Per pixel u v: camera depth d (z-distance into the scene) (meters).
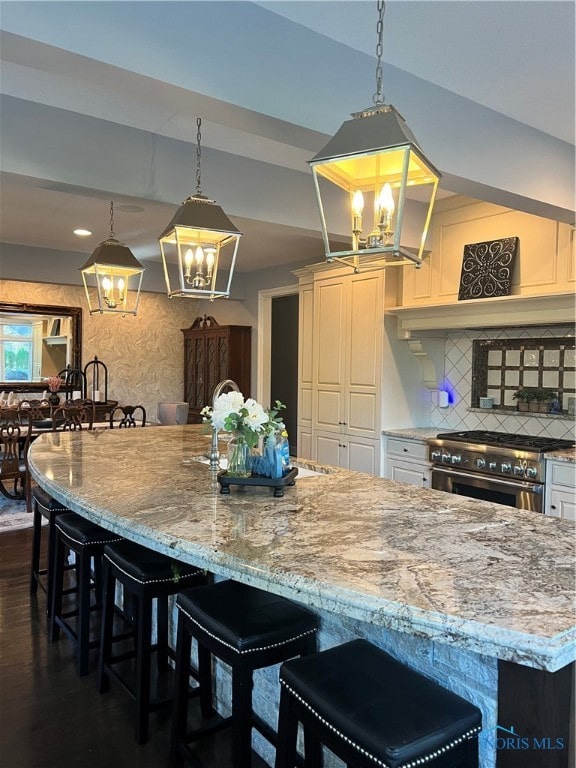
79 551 2.54
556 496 3.45
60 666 2.60
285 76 2.11
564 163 3.19
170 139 3.25
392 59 2.32
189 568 2.17
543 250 3.82
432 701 1.33
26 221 4.94
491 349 4.48
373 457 4.71
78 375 7.68
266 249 5.98
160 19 1.84
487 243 4.12
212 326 7.65
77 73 1.82
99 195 3.12
